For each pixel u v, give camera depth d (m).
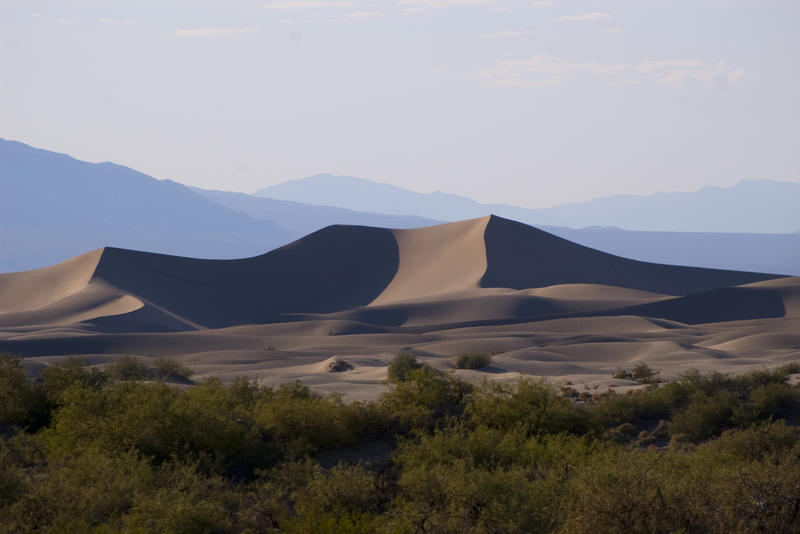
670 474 47.75
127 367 198.75
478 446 60.72
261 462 60.78
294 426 65.94
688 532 39.69
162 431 59.97
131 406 63.94
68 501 46.69
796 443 62.19
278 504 48.88
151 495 47.59
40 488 47.97
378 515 46.75
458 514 44.38
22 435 65.50
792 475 45.53
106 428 60.69
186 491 49.97
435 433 68.88
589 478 44.41
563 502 43.91
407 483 50.34
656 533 39.72
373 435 70.88
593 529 40.31
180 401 64.75
